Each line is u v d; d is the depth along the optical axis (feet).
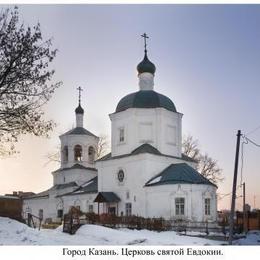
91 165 177.17
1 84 73.61
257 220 127.54
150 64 151.43
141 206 128.47
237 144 84.17
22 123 77.46
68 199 163.22
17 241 72.02
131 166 135.44
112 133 147.13
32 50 76.13
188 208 119.65
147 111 141.49
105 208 140.05
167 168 134.51
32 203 184.75
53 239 80.12
